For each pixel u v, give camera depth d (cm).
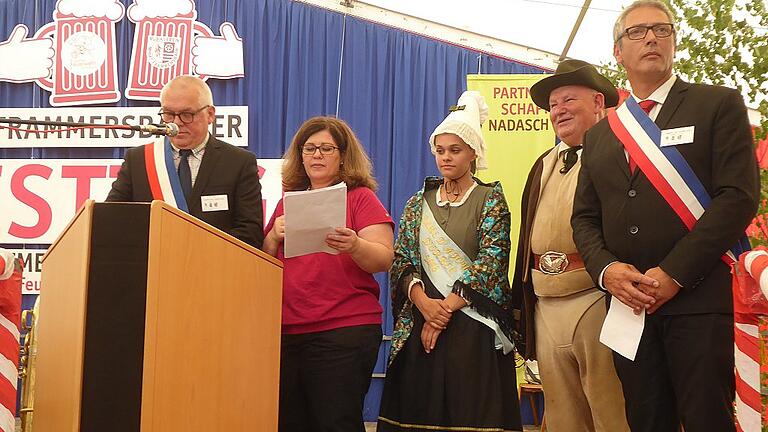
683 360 254
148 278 203
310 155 335
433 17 816
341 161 342
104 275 204
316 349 315
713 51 381
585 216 291
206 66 801
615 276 265
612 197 279
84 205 208
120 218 205
